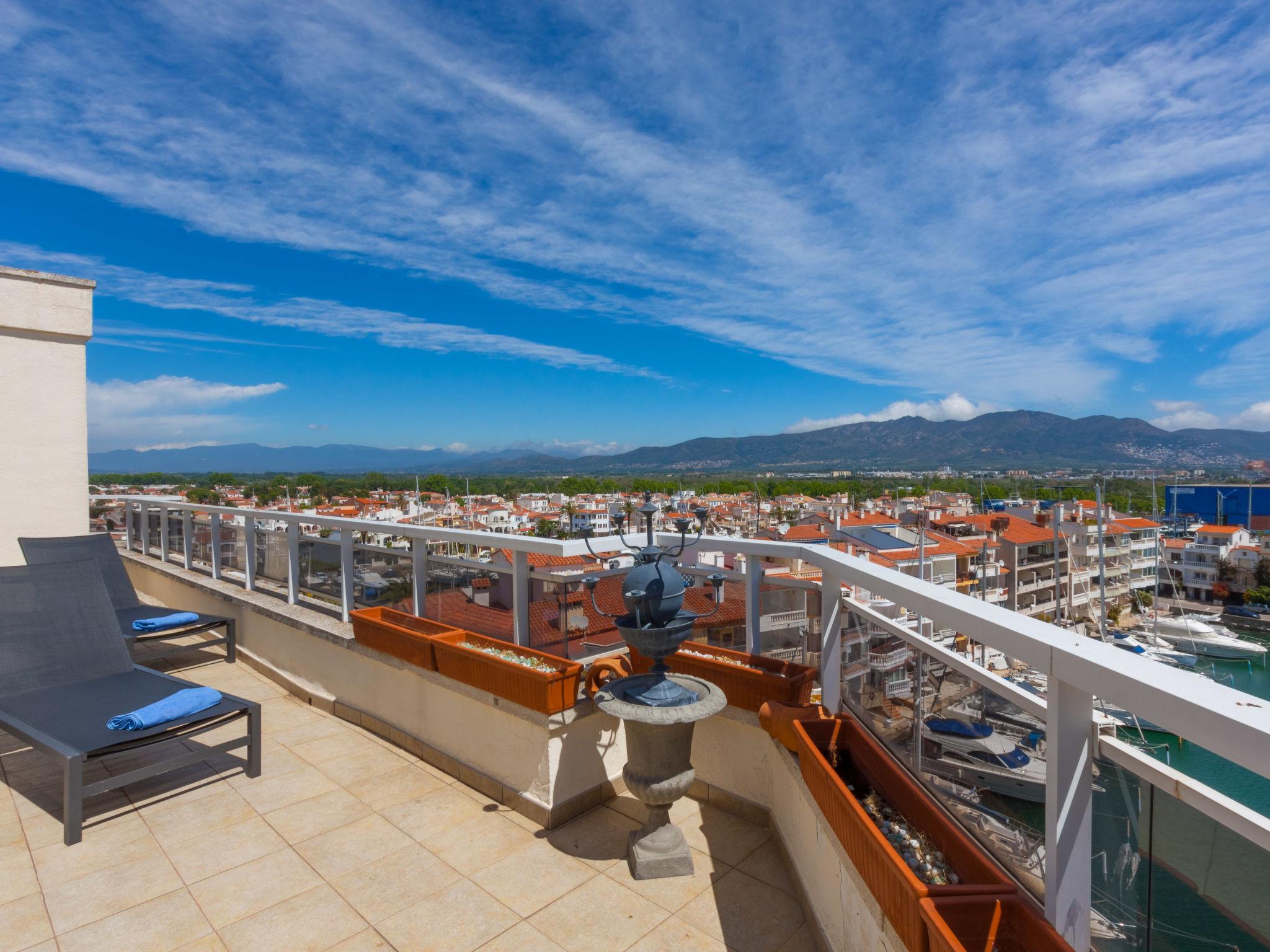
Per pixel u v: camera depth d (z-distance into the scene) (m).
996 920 1.11
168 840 2.61
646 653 2.37
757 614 2.81
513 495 82.81
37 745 2.69
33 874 2.38
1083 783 1.07
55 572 3.52
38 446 5.79
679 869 2.35
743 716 2.62
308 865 2.44
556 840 2.60
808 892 2.06
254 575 5.14
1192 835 0.88
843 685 2.31
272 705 4.11
